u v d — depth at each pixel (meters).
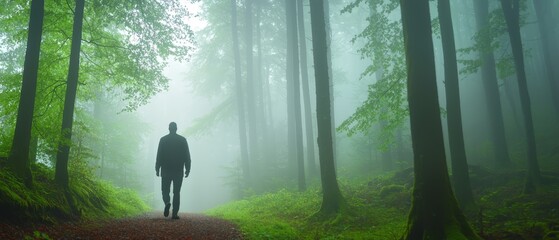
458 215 5.73
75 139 14.76
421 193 5.83
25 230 5.42
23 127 7.31
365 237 7.45
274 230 7.97
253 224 9.00
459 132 10.15
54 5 10.64
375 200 12.02
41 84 9.98
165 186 8.66
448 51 10.59
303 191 16.55
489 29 14.04
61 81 10.24
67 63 11.16
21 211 5.82
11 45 14.03
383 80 13.20
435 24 13.02
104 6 11.26
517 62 11.20
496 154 16.41
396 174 14.44
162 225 7.12
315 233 8.45
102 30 11.81
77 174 10.15
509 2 11.56
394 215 9.91
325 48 11.66
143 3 11.52
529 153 10.60
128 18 11.59
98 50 11.32
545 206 8.79
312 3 11.95
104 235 5.43
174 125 8.96
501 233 6.77
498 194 10.91
